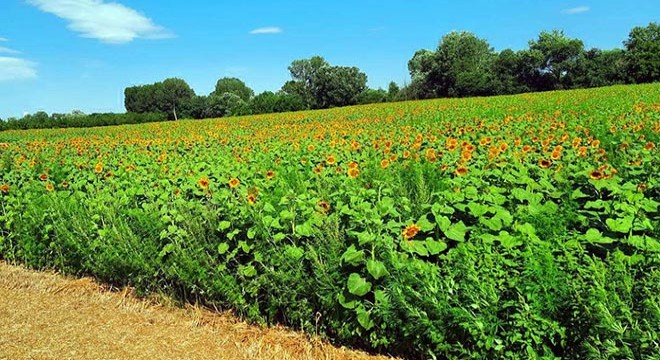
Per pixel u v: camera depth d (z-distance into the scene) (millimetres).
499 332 3389
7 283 6082
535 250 3453
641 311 3008
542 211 4305
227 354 4332
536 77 71938
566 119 15602
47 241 6430
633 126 11062
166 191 6367
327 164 8641
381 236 4059
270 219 4598
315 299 4375
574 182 5469
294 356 4230
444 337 3572
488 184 5285
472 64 75500
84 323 4977
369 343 4145
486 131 12828
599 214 4219
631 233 3674
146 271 5301
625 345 2869
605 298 3021
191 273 4984
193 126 34656
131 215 5656
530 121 15180
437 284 3623
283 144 14203
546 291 3197
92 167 10625
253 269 4621
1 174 9477
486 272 3445
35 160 12406
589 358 3020
